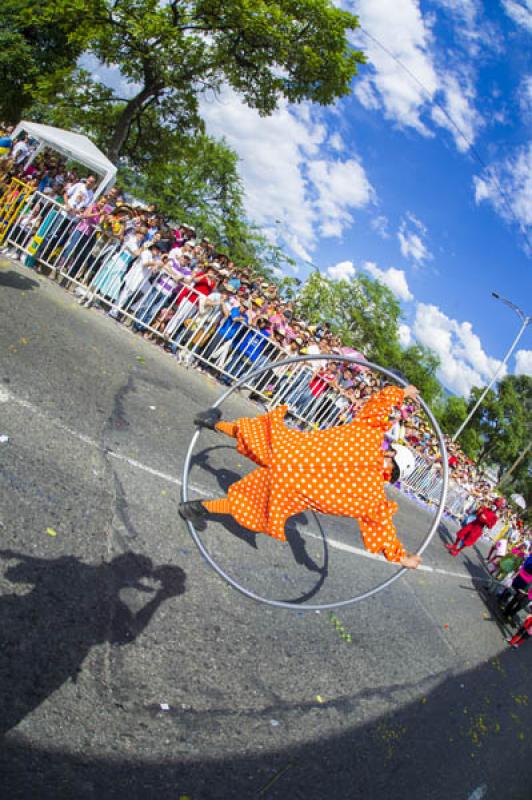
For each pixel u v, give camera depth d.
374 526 4.02
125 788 2.42
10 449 3.85
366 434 3.90
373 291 50.12
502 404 67.44
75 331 6.71
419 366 56.44
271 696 3.61
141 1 18.27
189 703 3.08
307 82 21.23
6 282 6.84
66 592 3.08
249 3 17.78
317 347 10.67
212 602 3.94
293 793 3.05
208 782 2.73
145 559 3.78
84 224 7.94
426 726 4.73
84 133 25.98
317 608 4.27
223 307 8.91
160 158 25.83
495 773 4.92
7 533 3.16
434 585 8.60
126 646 3.09
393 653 5.36
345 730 3.86
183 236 9.66
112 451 4.69
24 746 2.29
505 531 19.89
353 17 19.52
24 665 2.57
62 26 19.95
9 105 27.66
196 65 20.03
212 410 4.49
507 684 7.01
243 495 4.12
